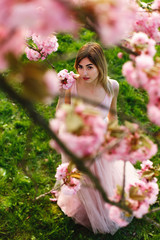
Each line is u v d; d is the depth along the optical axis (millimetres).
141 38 930
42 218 2604
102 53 2141
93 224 2418
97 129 707
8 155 3152
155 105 871
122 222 1138
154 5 1100
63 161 2324
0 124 3537
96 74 2158
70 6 473
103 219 2381
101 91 2322
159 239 2508
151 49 917
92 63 2080
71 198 2447
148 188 1372
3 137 3330
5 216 2611
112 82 2439
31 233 2523
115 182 2330
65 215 2650
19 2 421
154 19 1060
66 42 4746
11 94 640
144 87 856
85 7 504
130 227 2596
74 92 2338
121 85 4051
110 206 1122
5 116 3631
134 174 2596
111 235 2521
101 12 497
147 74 817
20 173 3000
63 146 712
